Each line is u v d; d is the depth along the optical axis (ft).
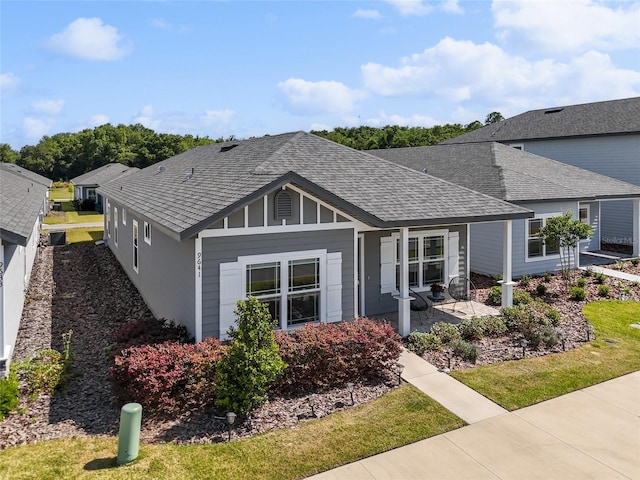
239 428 25.12
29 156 296.92
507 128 111.04
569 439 24.35
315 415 26.58
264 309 27.07
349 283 38.96
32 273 66.74
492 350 36.11
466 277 50.26
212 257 33.42
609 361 34.14
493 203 44.06
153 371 26.61
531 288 54.60
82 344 39.01
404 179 46.50
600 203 87.10
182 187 48.49
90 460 22.13
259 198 33.71
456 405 27.78
